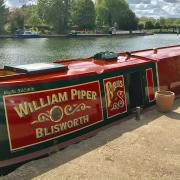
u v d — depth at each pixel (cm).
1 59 5531
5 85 685
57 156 745
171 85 1209
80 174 676
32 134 721
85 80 845
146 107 1078
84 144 806
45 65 846
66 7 13162
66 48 7338
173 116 1025
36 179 655
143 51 1294
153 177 670
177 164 724
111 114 927
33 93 725
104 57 1040
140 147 799
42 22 13712
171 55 1239
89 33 12738
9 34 11612
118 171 691
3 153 681
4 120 679
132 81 1044
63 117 784
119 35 12938
